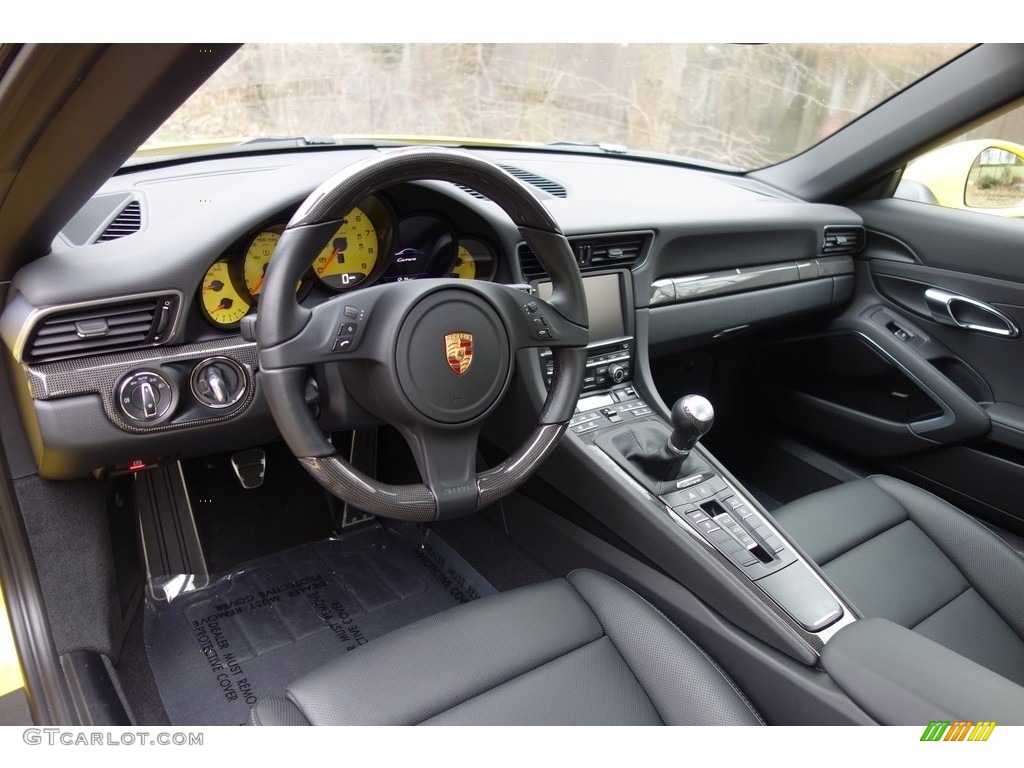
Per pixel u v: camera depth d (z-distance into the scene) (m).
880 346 2.00
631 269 1.65
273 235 1.25
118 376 1.14
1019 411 1.78
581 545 1.52
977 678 0.95
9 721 1.24
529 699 1.01
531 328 1.13
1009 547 1.45
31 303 1.07
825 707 1.06
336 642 1.60
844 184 2.07
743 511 1.40
